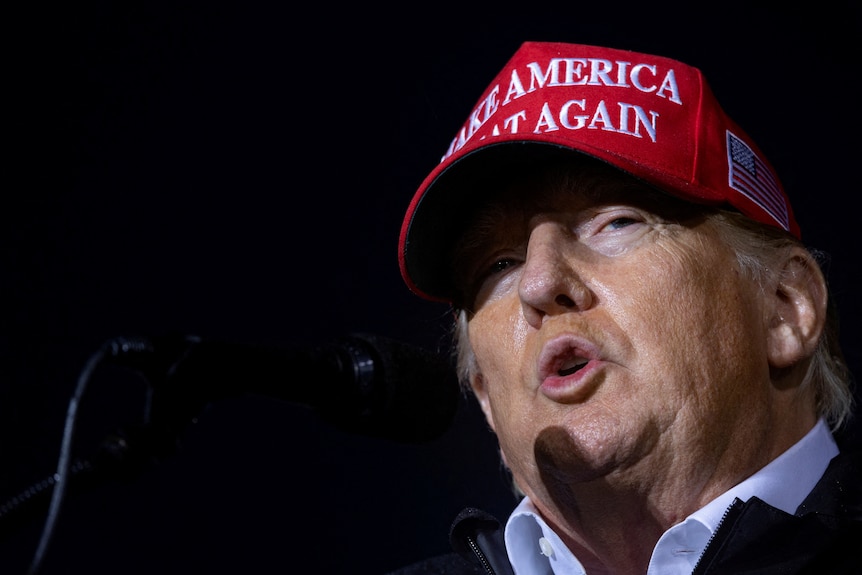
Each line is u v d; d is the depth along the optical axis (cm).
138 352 330
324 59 998
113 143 991
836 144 791
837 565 419
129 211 982
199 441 909
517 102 464
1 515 326
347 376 402
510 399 455
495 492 838
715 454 427
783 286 464
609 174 450
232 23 1012
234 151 993
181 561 888
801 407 466
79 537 884
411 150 958
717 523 423
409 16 973
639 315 425
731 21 841
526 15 927
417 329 920
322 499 886
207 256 974
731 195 449
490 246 477
